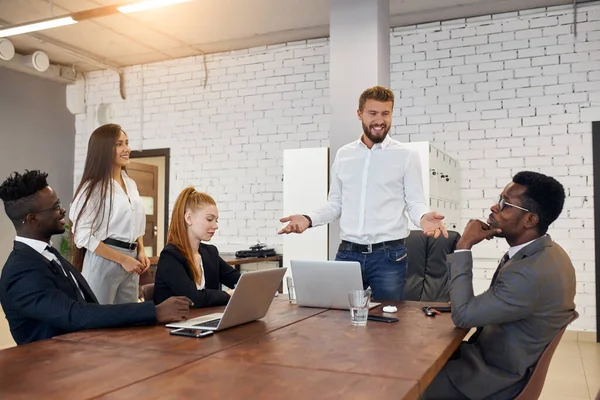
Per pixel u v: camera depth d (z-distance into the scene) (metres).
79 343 1.51
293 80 6.23
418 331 1.70
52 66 6.91
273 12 5.44
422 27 5.63
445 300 3.31
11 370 1.23
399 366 1.27
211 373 1.21
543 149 5.14
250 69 6.46
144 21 5.68
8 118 6.60
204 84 6.69
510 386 1.61
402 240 2.58
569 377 3.72
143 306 1.76
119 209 2.86
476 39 5.42
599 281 4.88
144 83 7.04
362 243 2.59
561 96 5.10
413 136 5.62
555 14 5.14
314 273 2.16
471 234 1.80
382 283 2.54
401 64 5.71
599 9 4.98
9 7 5.26
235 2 5.20
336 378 1.17
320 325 1.81
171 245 2.31
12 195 1.78
